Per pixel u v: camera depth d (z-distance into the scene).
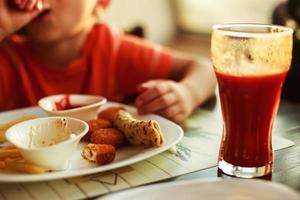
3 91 0.97
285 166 0.53
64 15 0.87
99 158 0.51
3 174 0.49
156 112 0.70
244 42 0.47
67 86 0.98
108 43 1.00
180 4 1.98
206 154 0.56
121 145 0.58
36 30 0.88
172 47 2.00
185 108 0.72
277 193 0.41
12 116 0.70
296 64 1.01
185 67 0.95
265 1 1.61
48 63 0.98
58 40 0.91
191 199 0.42
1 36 0.85
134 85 1.00
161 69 0.98
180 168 0.52
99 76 0.98
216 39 0.49
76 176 0.49
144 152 0.54
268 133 0.50
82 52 0.99
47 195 0.47
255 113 0.48
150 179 0.50
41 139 0.53
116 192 0.45
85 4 0.89
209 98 0.85
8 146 0.56
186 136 0.63
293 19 1.09
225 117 0.50
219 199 0.41
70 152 0.50
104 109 0.69
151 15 1.93
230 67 0.48
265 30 0.51
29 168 0.49
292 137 0.63
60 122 0.55
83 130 0.53
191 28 2.01
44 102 0.66
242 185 0.42
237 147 0.50
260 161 0.49
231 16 1.79
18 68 0.97
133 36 1.16
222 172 0.51
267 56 0.47
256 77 0.47
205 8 1.89
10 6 0.82
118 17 1.82
